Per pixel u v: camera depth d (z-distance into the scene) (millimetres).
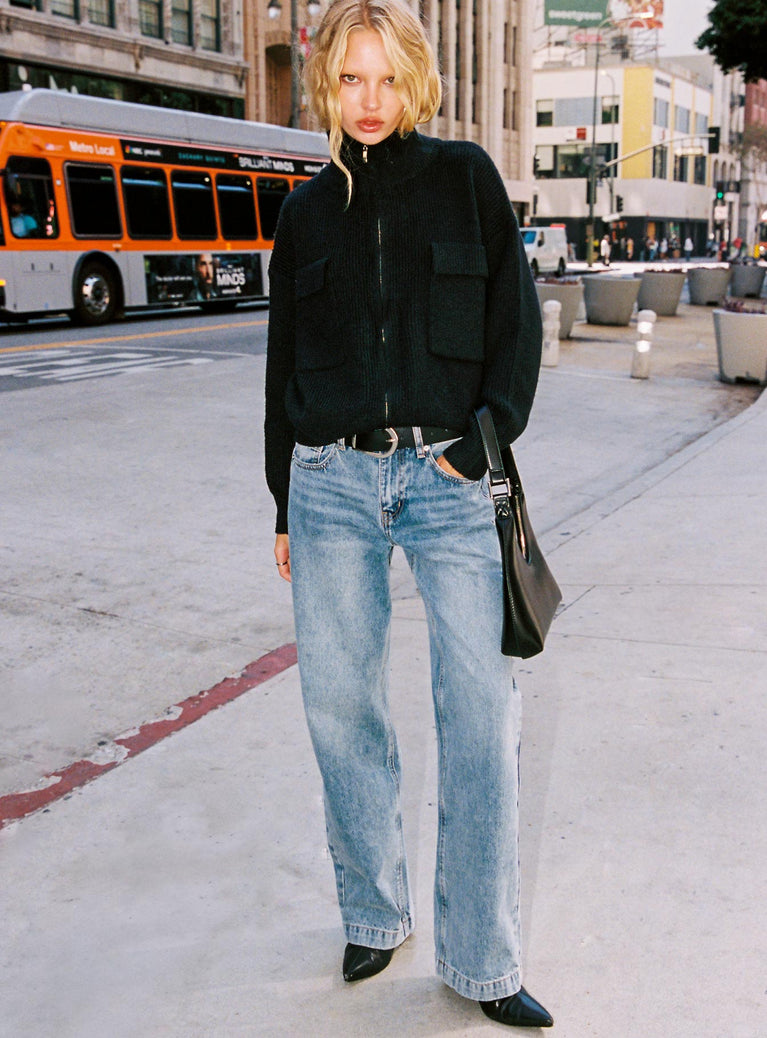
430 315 1980
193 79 33406
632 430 9422
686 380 12445
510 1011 2102
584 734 3287
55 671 4082
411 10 1938
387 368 1993
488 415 1992
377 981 2270
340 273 2006
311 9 29422
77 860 2752
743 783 2969
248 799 3021
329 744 2193
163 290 19094
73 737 3523
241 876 2662
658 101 73750
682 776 3018
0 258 15938
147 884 2639
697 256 85875
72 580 5145
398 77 1908
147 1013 2193
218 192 20344
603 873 2580
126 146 18266
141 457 7727
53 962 2363
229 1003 2217
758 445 7953
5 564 5371
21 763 3344
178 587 5066
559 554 5387
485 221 2004
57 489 6840
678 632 4133
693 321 19719
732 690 3570
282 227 2117
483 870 2070
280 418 2236
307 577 2143
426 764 3168
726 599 4484
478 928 2094
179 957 2369
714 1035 2055
